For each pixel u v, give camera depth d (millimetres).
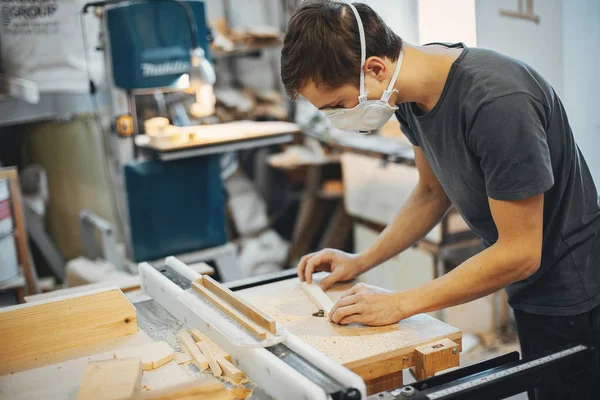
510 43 2062
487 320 2836
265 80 4828
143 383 1197
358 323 1361
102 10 2699
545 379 1188
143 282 1653
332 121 1326
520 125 1164
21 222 2520
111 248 3047
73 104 3473
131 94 2799
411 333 1308
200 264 1887
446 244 2777
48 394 1182
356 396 999
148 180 2799
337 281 1600
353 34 1191
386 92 1256
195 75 2664
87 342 1369
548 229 1375
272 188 4734
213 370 1219
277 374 1083
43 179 3508
